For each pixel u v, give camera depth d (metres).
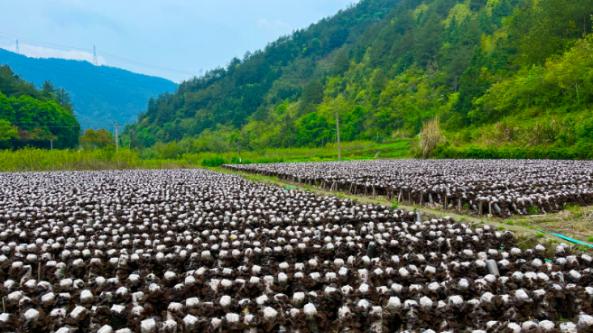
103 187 15.84
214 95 162.38
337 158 46.00
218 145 78.56
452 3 124.69
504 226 8.70
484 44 73.00
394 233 7.46
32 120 78.44
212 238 7.24
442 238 6.82
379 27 151.12
